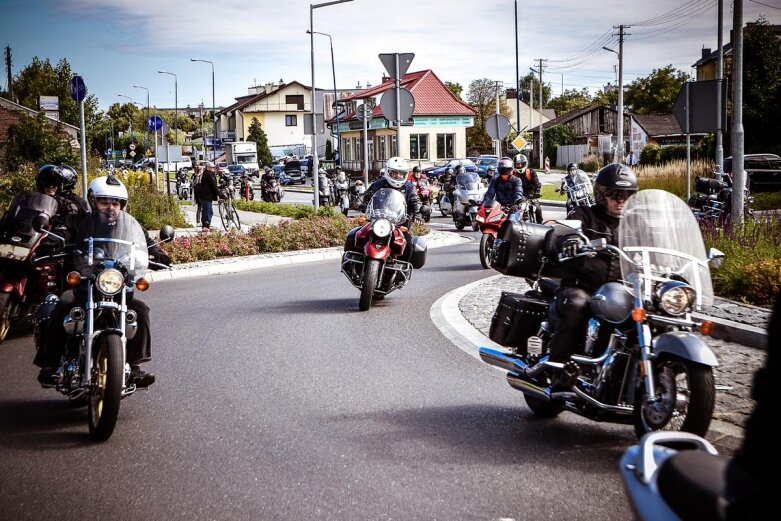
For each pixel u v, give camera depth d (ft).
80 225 22.24
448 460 18.38
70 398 22.48
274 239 67.62
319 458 18.75
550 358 19.71
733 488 7.63
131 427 21.62
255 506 15.99
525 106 391.04
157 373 27.66
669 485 8.04
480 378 26.05
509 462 18.16
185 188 179.22
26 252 33.01
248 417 22.27
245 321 36.94
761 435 7.86
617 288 18.57
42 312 22.43
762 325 28.86
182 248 60.80
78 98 57.52
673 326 17.97
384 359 28.91
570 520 14.92
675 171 106.73
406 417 21.89
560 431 20.52
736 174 44.42
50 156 107.14
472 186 88.69
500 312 21.93
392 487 16.80
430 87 248.32
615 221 20.31
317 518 15.31
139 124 502.38
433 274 52.16
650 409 17.78
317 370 27.50
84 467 18.53
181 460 18.89
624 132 284.00
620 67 159.22
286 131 387.14
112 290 20.42
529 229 22.40
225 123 445.78
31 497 16.75
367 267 38.50
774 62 155.63
